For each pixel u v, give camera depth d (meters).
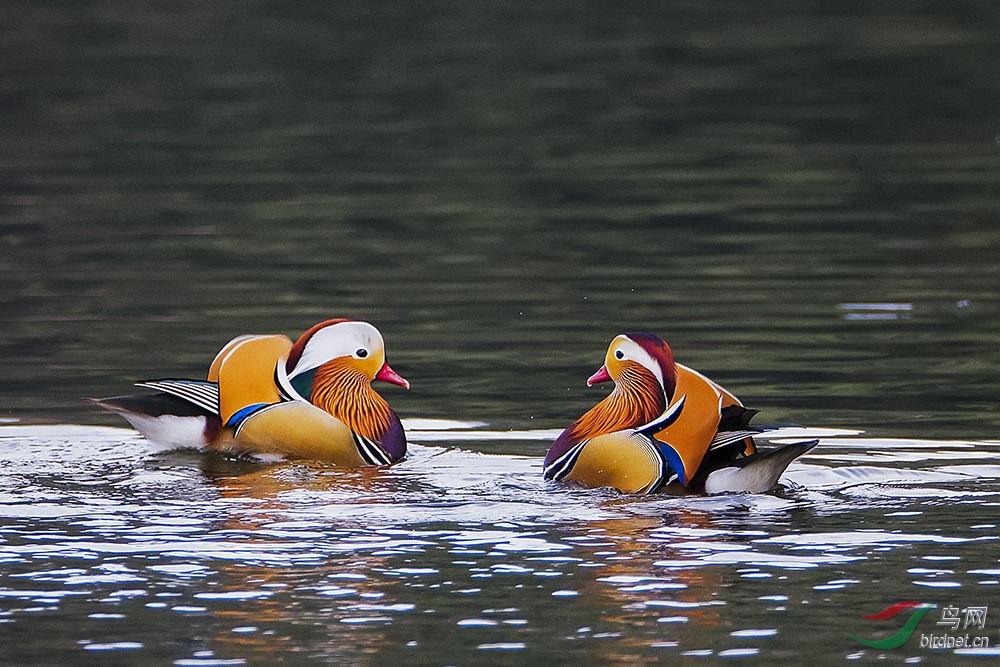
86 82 34.91
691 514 9.56
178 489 10.16
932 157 25.80
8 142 28.30
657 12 46.06
